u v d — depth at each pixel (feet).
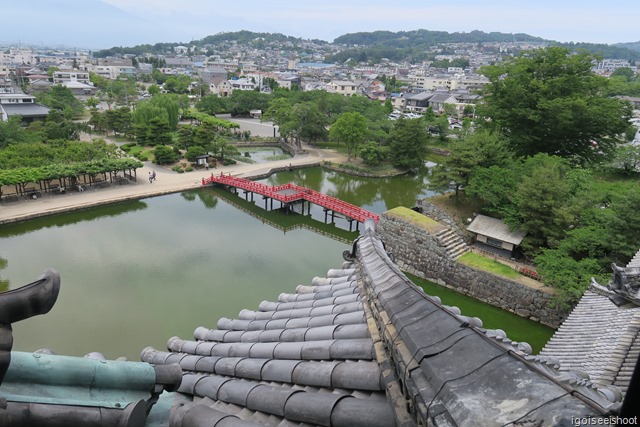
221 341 34.91
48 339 86.02
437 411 11.69
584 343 48.67
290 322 31.14
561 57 150.82
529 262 115.44
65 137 250.78
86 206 163.02
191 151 226.17
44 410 12.44
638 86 424.46
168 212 171.22
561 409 9.98
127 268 120.47
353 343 22.45
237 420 17.56
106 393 15.28
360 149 239.71
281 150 289.94
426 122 288.71
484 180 124.98
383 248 35.06
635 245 91.45
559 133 148.56
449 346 14.14
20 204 158.20
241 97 390.63
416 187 216.74
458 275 115.34
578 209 104.99
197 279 115.96
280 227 161.89
